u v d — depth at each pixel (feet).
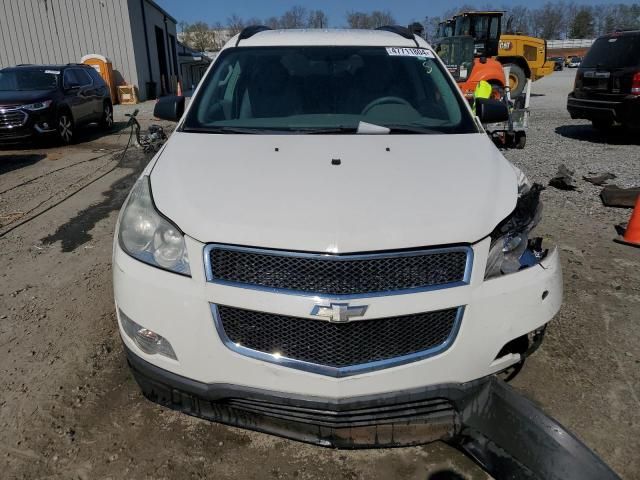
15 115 33.71
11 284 13.48
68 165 29.22
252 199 7.23
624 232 16.80
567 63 204.03
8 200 21.84
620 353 10.32
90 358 10.14
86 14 74.23
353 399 6.68
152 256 7.29
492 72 44.75
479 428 7.25
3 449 7.93
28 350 10.43
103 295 12.73
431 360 6.77
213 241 6.79
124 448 7.98
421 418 7.04
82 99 40.22
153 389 7.48
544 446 6.91
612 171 25.70
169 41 103.40
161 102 12.03
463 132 10.18
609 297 12.56
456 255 6.85
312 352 6.67
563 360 10.10
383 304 6.50
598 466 6.71
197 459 7.79
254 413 7.07
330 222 6.73
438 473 7.54
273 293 6.55
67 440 8.11
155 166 8.71
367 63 11.62
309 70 11.46
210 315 6.80
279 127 10.28
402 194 7.35
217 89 11.21
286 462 7.75
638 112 31.50
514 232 7.44
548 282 7.63
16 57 74.54
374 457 7.84
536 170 26.18
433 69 11.78
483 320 6.97
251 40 12.38
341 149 8.91
